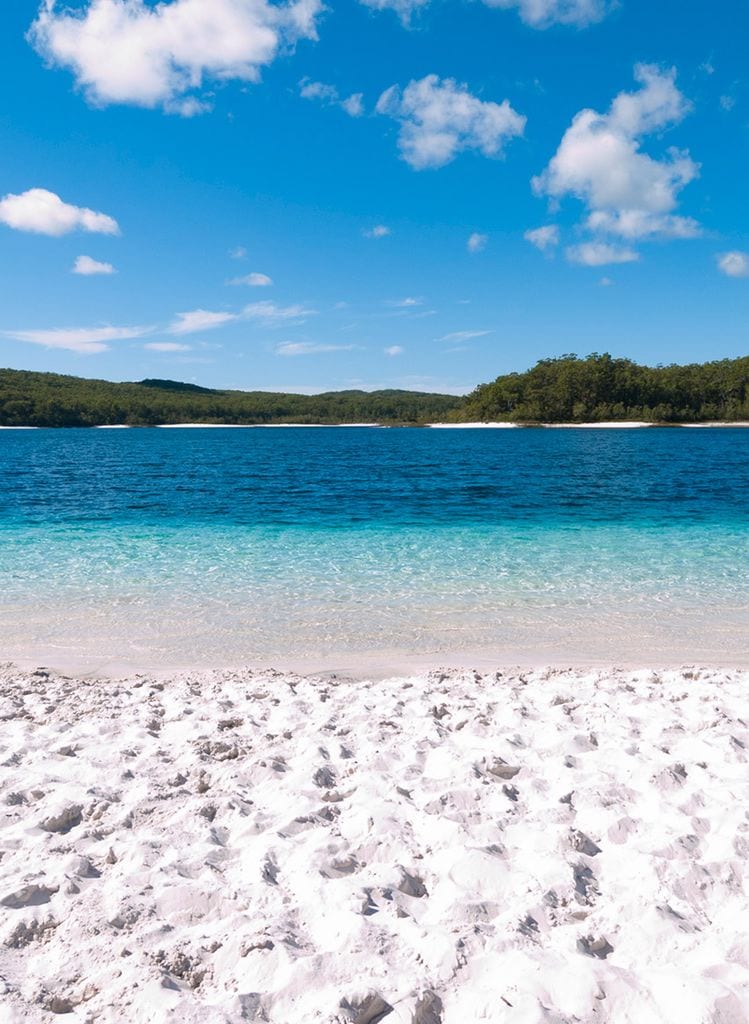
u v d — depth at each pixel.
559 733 5.62
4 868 3.59
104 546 15.14
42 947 2.95
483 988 2.57
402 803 4.29
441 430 145.50
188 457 55.31
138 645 8.84
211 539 16.05
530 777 4.83
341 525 18.33
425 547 15.08
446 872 3.48
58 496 25.61
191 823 4.11
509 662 8.29
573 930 2.95
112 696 6.93
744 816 3.98
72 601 10.73
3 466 43.09
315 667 8.10
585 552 14.50
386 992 2.53
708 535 16.62
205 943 2.89
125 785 4.66
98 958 2.81
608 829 3.97
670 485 30.03
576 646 8.85
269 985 2.63
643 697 6.77
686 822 4.00
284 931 2.95
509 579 12.16
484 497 25.50
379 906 3.18
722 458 50.78
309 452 63.84
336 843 3.79
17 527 17.83
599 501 23.95
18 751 5.29
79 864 3.56
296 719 6.09
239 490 28.27
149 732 5.78
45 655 8.48
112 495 26.09
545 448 69.06
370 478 34.69
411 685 7.29
